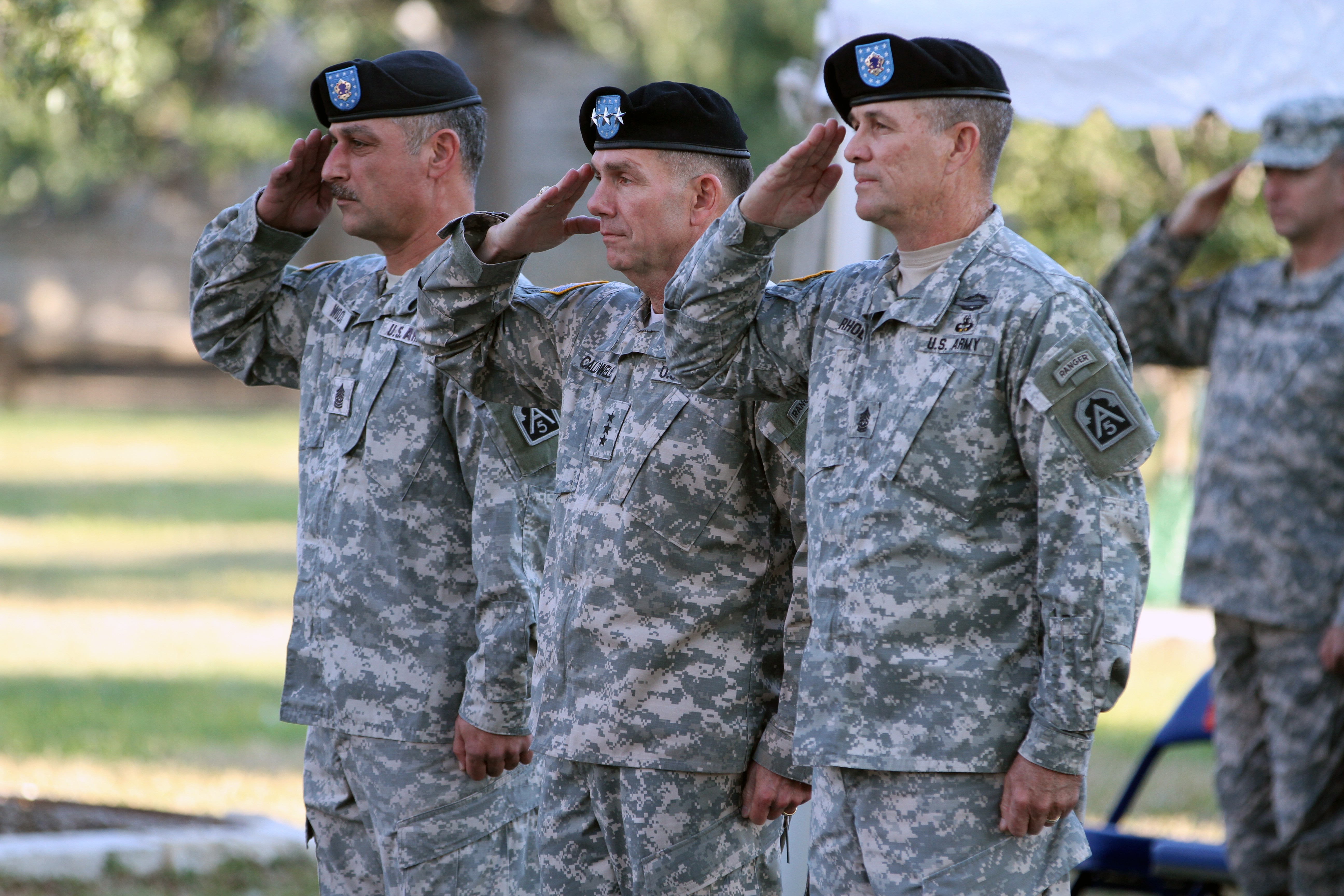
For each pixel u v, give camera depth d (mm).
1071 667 10000
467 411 13633
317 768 14297
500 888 13844
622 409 12562
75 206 110062
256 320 15367
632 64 87000
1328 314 18484
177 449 88750
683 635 12109
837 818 10828
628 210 12359
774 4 75562
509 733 13273
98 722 29547
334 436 14211
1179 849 18281
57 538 56281
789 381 11852
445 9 104812
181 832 21141
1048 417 10164
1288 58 18062
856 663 10586
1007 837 10328
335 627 13891
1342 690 18156
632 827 12141
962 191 10859
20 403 111625
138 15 27531
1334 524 18312
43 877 19266
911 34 18812
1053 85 18875
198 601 44719
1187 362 20625
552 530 12859
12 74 25609
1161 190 37438
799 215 11328
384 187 14031
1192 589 19219
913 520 10500
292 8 68750
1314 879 18266
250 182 114438
